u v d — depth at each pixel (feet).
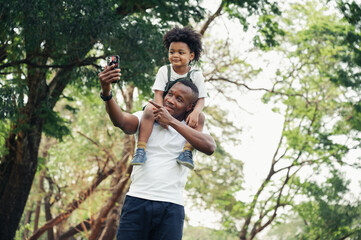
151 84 40.60
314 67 71.61
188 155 9.13
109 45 34.76
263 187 69.21
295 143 68.23
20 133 40.81
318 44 69.82
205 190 78.28
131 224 8.61
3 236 40.91
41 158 53.36
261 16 49.70
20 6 28.99
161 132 9.34
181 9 40.04
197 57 11.43
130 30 34.88
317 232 65.05
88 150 71.15
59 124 44.73
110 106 8.84
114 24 32.81
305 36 70.18
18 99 33.40
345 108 69.31
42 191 72.38
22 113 39.58
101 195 62.95
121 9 41.65
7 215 41.01
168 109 9.70
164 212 8.66
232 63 63.05
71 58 36.65
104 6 32.19
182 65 11.07
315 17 69.62
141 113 9.84
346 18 44.14
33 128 41.22
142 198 8.68
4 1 28.78
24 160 41.24
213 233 76.18
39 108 40.32
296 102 72.33
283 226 83.92
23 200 41.83
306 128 71.26
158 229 8.66
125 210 8.76
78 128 73.20
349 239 67.46
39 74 39.52
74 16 31.22
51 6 29.99
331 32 67.77
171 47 11.11
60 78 40.52
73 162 70.90
